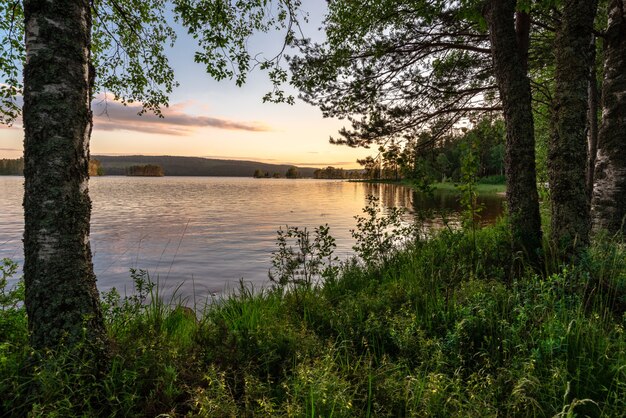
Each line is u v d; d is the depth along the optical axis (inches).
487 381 108.2
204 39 266.8
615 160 280.4
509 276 207.0
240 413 100.1
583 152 221.9
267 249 602.9
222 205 1577.3
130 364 120.3
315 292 228.8
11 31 230.5
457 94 423.2
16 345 123.0
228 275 434.0
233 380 122.6
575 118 221.5
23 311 149.9
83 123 124.3
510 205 263.9
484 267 231.0
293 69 417.7
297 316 186.5
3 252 565.0
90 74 130.0
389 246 302.7
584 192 220.1
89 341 118.0
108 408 103.9
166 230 823.1
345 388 101.4
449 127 445.4
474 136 278.8
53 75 116.9
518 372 110.2
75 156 121.7
